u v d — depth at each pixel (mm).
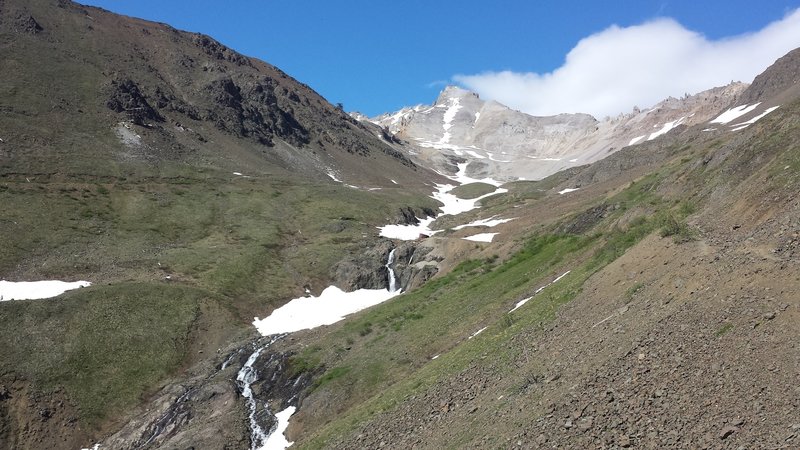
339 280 85500
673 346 17375
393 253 87938
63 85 137125
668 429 14055
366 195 139500
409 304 60312
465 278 61875
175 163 127875
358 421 33469
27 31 155500
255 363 58094
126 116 136875
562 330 25797
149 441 48219
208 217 104688
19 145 105688
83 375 54844
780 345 14570
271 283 83000
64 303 62688
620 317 22109
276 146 178125
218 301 72250
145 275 76625
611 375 17953
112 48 175875
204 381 55688
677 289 20891
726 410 13578
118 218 94438
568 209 85125
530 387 21641
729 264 19828
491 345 31266
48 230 82250
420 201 155625
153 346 61062
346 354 52344
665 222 28859
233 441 44344
